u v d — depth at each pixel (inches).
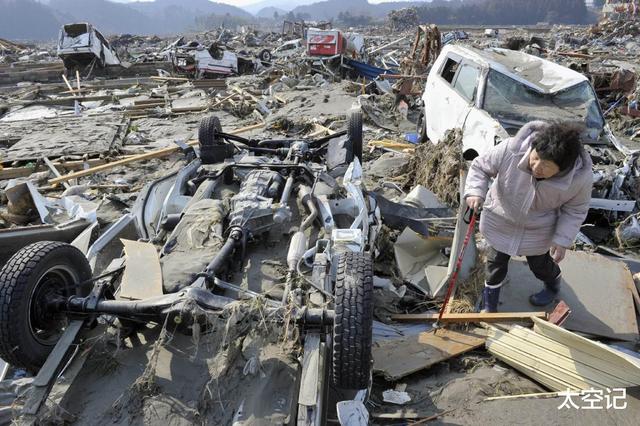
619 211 244.4
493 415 134.1
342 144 271.1
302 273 146.2
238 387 120.9
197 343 122.3
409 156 330.0
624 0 2573.8
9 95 723.4
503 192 148.4
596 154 255.8
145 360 130.3
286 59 1055.6
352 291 116.8
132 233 195.9
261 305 123.2
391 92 577.6
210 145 261.6
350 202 198.4
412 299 185.8
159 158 371.9
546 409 134.9
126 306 126.7
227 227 167.9
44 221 235.5
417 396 141.9
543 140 127.5
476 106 278.7
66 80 810.2
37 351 127.9
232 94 636.1
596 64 751.7
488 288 169.0
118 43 2129.7
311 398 109.8
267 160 230.8
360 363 115.0
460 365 154.1
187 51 956.6
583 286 187.2
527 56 325.1
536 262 163.5
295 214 189.5
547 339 148.5
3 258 194.1
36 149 382.0
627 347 161.3
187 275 138.9
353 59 858.8
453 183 253.9
